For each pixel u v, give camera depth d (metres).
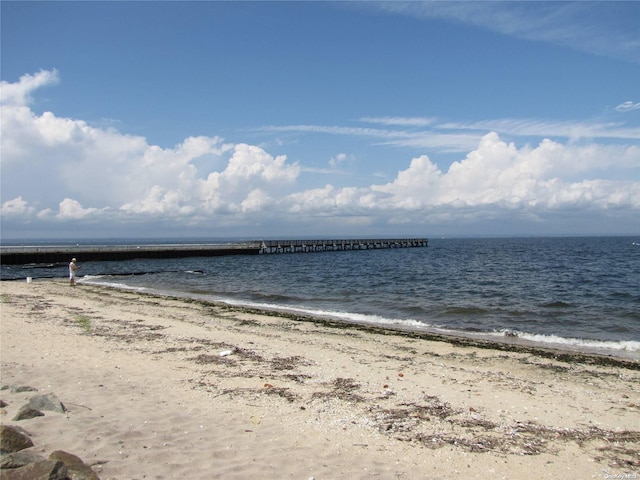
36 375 7.95
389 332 14.55
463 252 78.25
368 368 10.02
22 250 48.19
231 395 7.52
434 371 9.98
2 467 3.83
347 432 6.09
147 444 5.13
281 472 4.73
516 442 6.05
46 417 5.55
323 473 4.79
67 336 12.22
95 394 6.96
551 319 17.59
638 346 13.23
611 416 7.28
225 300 23.52
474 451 5.70
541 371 10.21
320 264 50.94
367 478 4.75
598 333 15.20
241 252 65.56
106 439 5.13
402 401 7.63
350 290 27.27
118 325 14.53
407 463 5.24
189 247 59.91
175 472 4.51
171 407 6.63
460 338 13.84
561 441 6.15
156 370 9.02
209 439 5.48
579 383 9.29
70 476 3.81
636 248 90.44
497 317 18.05
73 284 27.91
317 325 15.63
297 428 6.13
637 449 5.96
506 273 37.56
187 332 13.72
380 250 87.38
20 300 19.84
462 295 24.53
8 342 10.98
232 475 4.55
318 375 9.16
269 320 16.50
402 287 28.53
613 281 30.83
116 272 40.94
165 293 26.25
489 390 8.59
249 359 10.40
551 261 53.00
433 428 6.42
